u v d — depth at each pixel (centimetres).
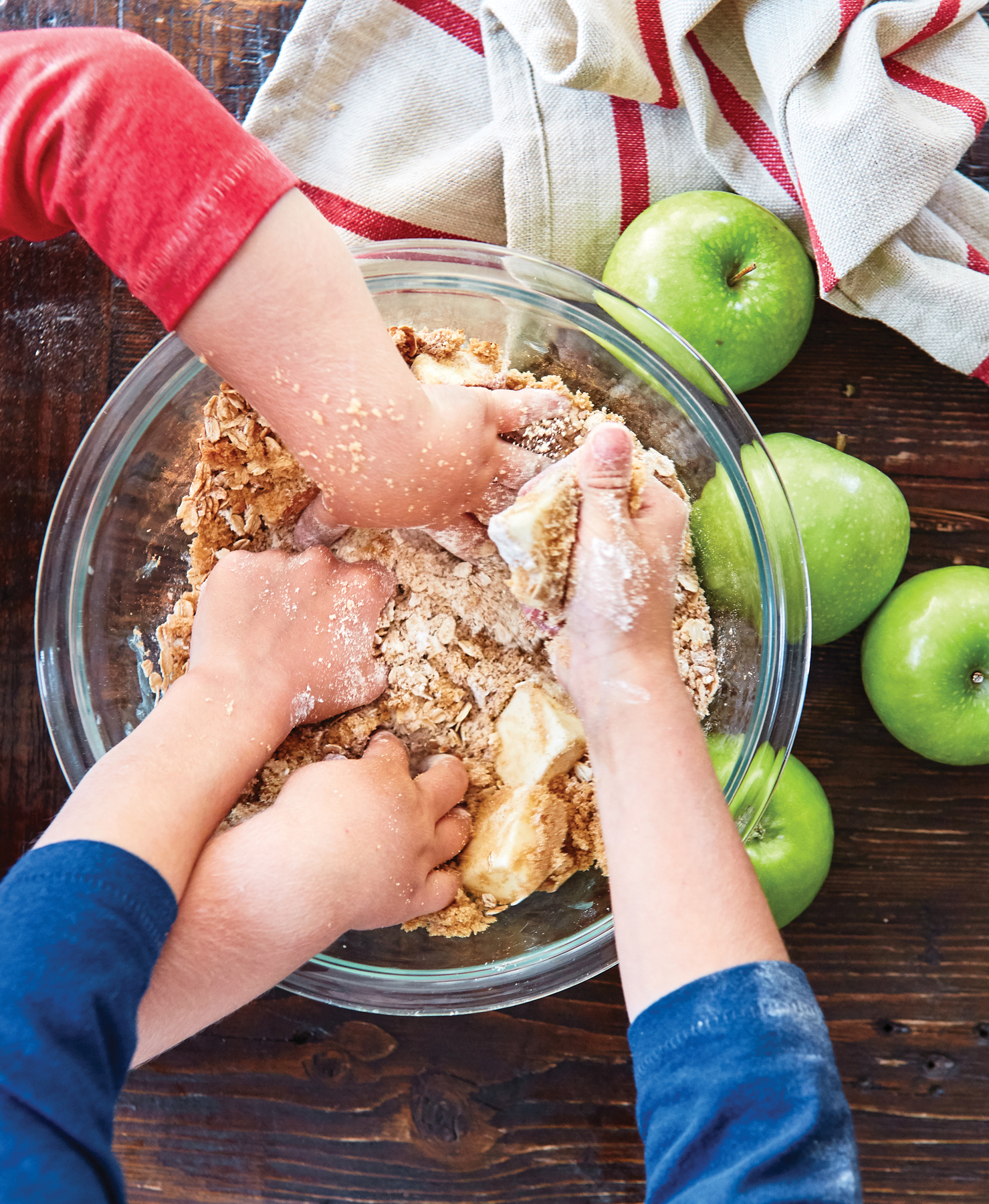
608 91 56
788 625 53
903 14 54
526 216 56
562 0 55
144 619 55
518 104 56
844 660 59
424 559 54
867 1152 58
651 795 46
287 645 52
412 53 57
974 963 58
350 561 54
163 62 47
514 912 55
